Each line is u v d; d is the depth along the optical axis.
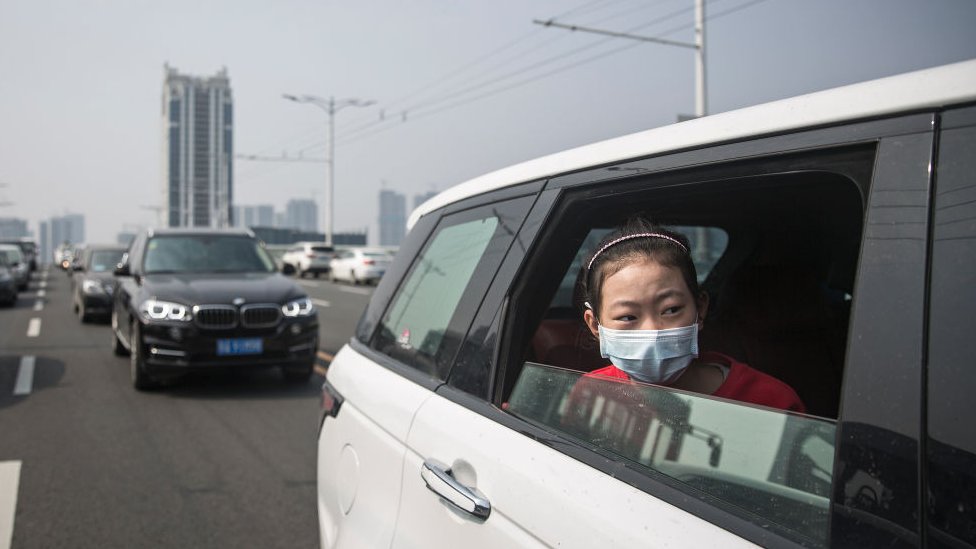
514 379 1.49
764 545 0.88
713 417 1.05
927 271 0.81
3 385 7.66
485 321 1.58
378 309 2.30
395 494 1.69
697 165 1.16
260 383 7.71
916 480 0.77
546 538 1.15
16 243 44.34
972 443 0.74
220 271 8.12
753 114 1.08
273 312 7.16
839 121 0.96
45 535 3.70
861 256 0.89
